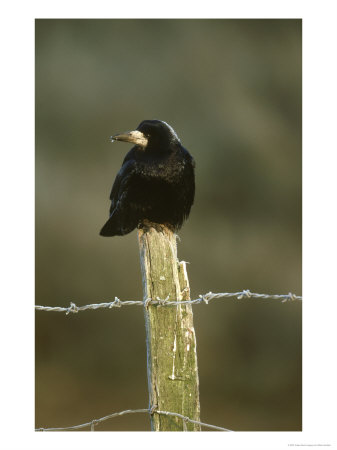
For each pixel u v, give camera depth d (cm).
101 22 1620
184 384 418
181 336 421
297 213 1678
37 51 1588
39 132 1572
